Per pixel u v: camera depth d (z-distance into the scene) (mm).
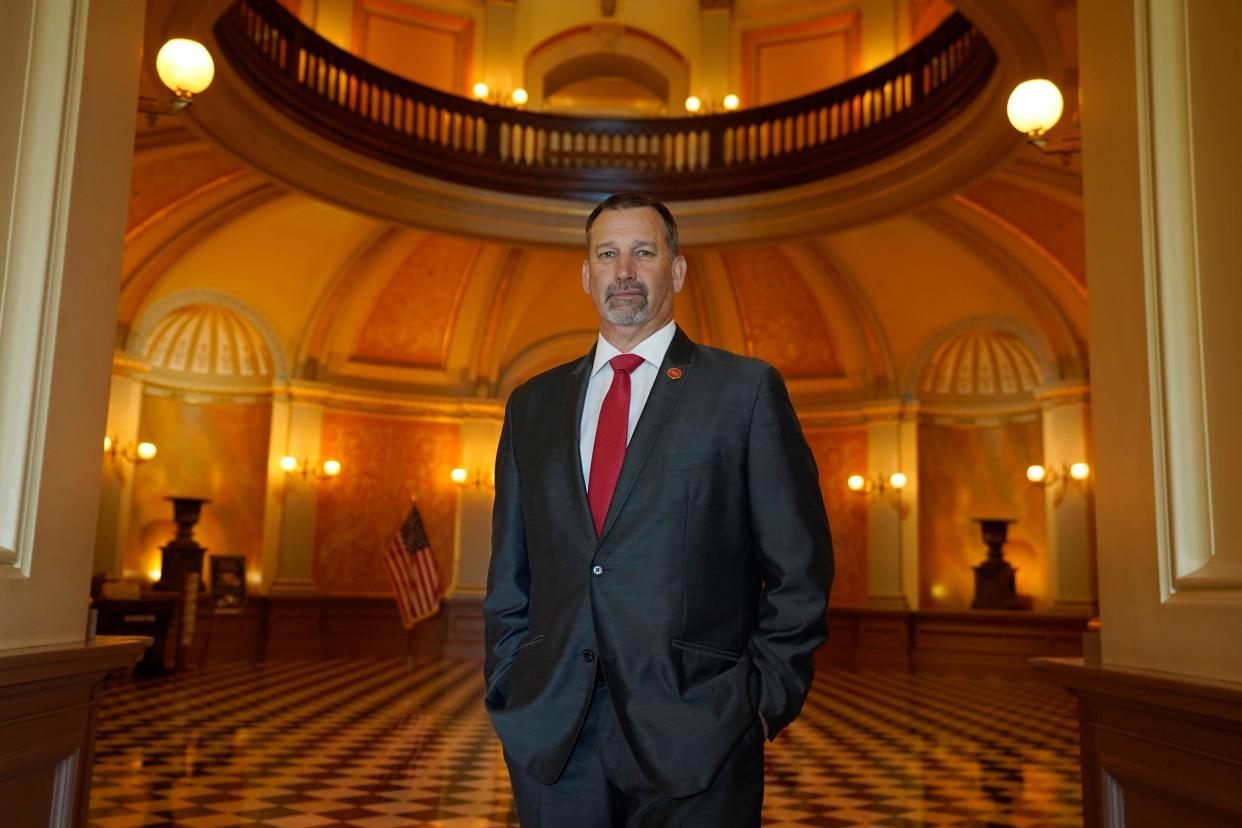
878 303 15438
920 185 11508
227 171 12391
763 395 2283
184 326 15430
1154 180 2385
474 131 13258
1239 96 2115
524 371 17047
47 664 2359
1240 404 2107
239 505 15648
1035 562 15562
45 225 2492
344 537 15836
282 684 11922
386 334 16188
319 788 6363
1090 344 2746
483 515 16422
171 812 5621
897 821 5766
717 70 16688
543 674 2189
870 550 15664
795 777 7043
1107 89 2646
